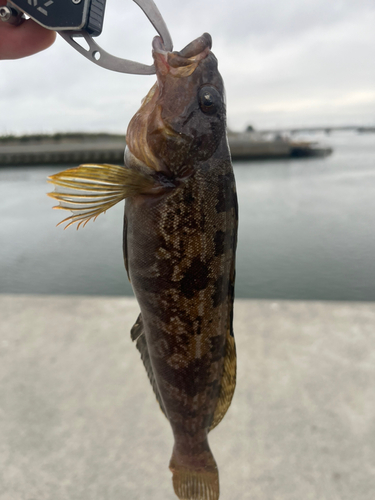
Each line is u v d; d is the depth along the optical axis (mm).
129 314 648
